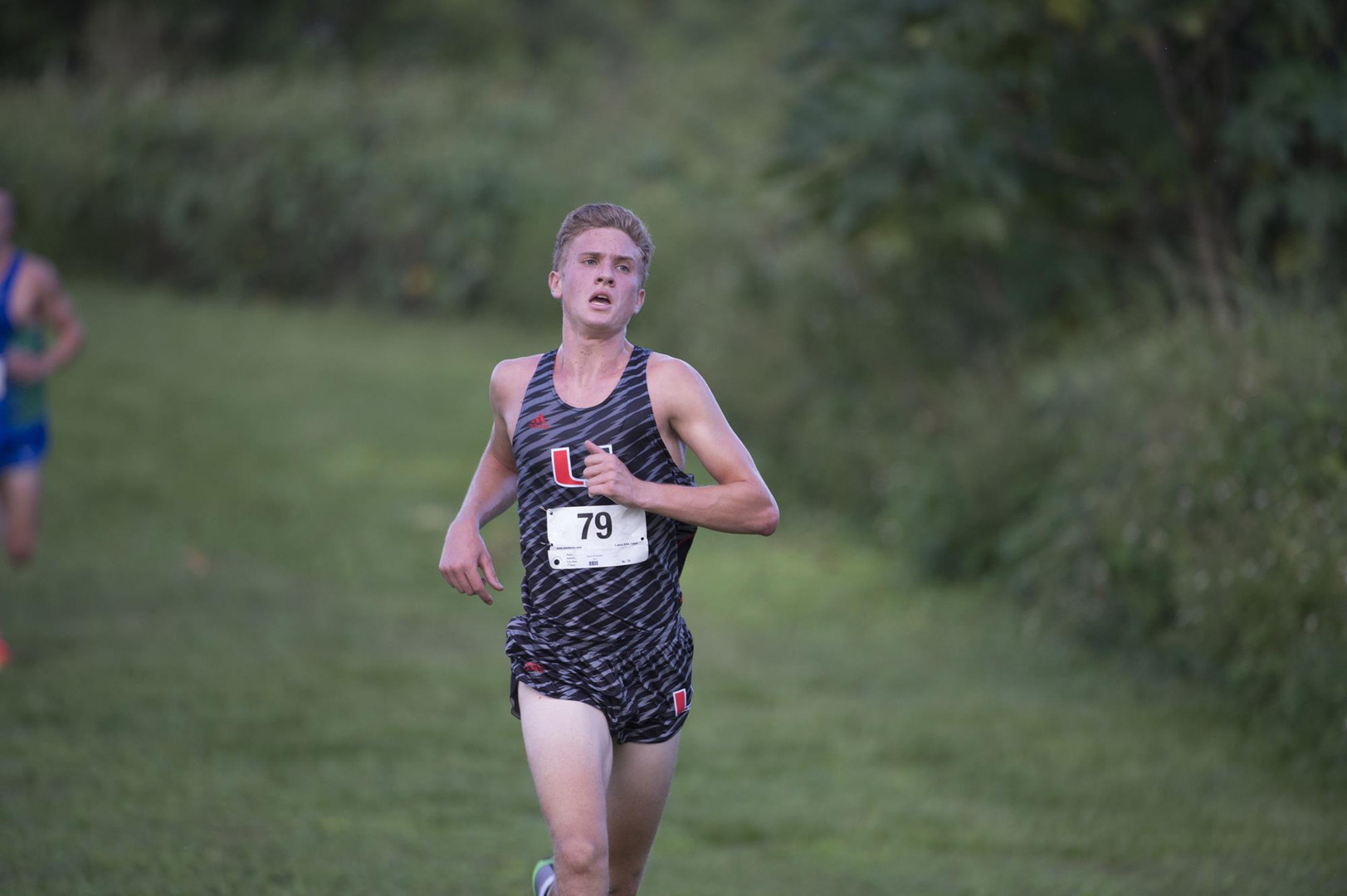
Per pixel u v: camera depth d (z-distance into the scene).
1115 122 35.41
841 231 35.22
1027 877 17.78
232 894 15.81
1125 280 37.59
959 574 35.47
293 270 76.25
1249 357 27.98
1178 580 26.14
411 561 35.81
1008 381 37.69
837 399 43.03
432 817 19.16
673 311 55.53
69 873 16.02
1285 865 18.25
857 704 25.84
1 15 102.00
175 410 49.56
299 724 22.89
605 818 11.71
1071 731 24.25
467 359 62.69
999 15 33.09
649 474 12.43
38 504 27.16
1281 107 32.50
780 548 39.03
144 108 77.94
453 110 79.38
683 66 96.62
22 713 22.09
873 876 17.75
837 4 36.09
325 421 49.97
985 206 33.94
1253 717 24.06
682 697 12.70
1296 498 24.48
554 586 12.42
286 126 76.19
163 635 27.66
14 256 26.84
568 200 70.00
